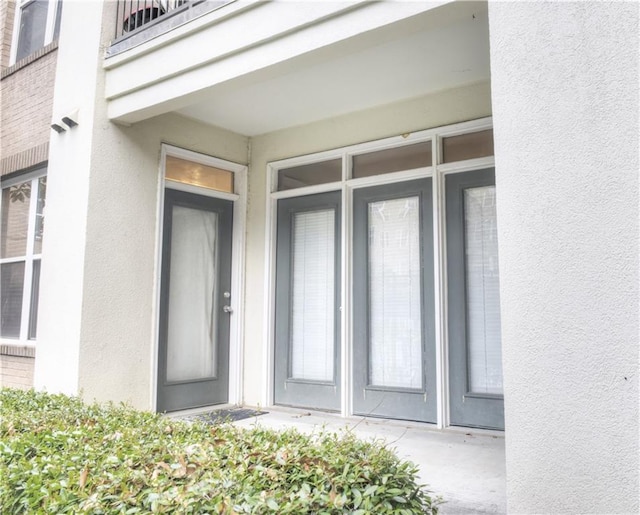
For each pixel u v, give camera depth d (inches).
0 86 245.3
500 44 102.7
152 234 195.6
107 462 83.6
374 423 176.7
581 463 86.7
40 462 86.4
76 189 183.3
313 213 210.7
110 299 181.5
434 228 176.2
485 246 169.9
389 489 76.7
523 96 99.0
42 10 238.7
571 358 89.4
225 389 217.6
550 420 90.0
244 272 223.6
